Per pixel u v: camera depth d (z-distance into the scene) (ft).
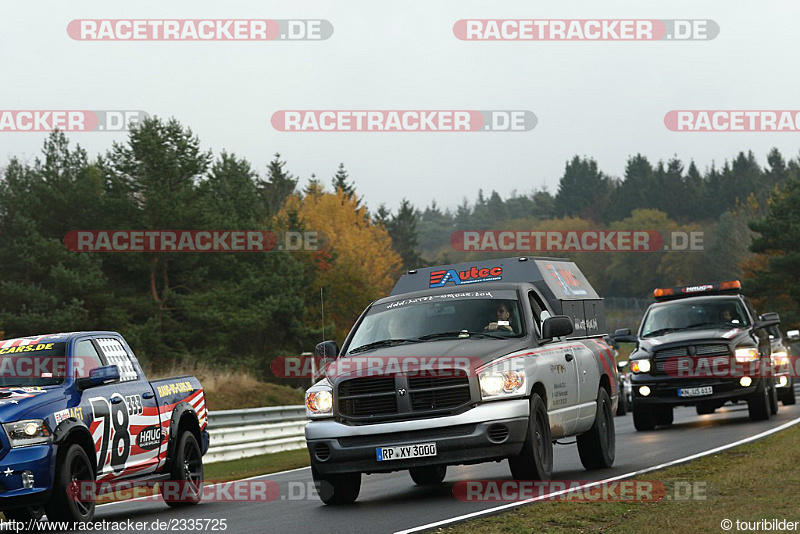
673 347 181.27
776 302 631.56
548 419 101.35
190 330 475.72
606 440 118.32
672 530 69.82
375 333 107.76
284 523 87.30
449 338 104.47
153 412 108.27
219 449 192.34
